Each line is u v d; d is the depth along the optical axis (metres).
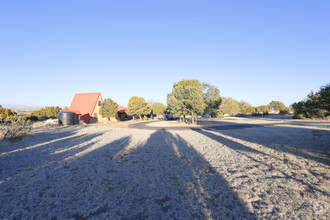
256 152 8.51
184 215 3.40
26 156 8.11
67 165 6.70
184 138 13.10
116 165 6.66
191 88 23.95
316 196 4.06
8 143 11.16
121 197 4.16
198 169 6.11
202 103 23.48
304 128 18.08
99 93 38.75
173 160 7.27
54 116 44.09
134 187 4.70
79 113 34.44
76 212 3.55
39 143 11.48
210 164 6.68
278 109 71.38
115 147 10.06
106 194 4.31
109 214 3.47
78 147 10.12
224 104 46.94
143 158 7.64
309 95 23.45
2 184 4.97
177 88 25.64
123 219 3.31
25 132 13.48
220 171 5.88
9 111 31.30
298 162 6.70
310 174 5.44
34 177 5.48
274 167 6.21
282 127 19.78
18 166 6.61
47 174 5.74
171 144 10.78
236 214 3.42
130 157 7.83
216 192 4.36
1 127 12.49
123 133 16.70
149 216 3.38
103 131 18.56
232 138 12.86
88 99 38.44
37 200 4.07
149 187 4.69
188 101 23.84
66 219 3.33
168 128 21.16
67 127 23.69
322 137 12.09
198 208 3.64
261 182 4.93
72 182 5.07
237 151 8.78
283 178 5.19
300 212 3.45
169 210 3.57
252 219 3.26
